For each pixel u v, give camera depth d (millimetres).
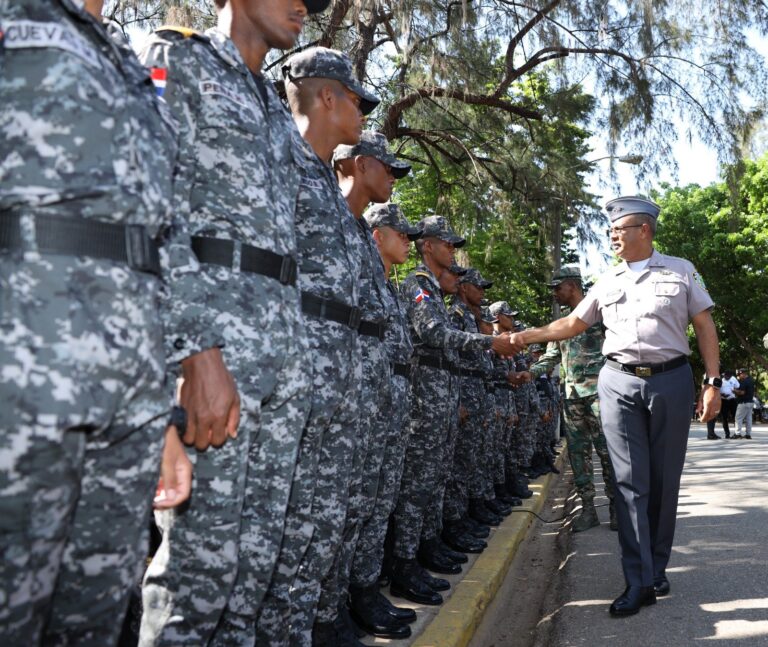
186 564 2178
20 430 1409
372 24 9586
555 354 8758
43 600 1493
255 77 2631
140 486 1673
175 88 2215
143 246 1633
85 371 1484
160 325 1722
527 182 13141
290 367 2438
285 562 2834
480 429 6438
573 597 4883
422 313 4930
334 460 3137
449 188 13742
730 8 11648
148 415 1663
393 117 11227
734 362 40281
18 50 1514
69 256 1498
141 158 1673
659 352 4605
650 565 4504
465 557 5551
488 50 11500
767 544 5914
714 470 11812
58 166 1499
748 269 36594
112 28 1961
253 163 2336
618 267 4875
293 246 2477
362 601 3996
